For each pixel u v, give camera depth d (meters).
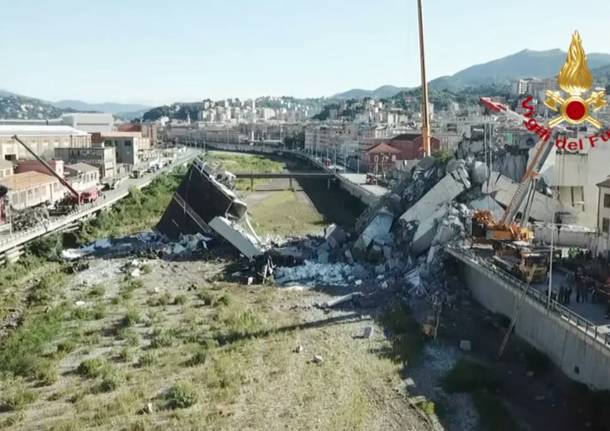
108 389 41.28
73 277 71.06
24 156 137.12
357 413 37.94
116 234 96.19
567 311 40.47
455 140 161.38
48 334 51.38
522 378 42.59
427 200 75.38
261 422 36.91
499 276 51.16
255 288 66.44
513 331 49.59
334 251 79.00
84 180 123.38
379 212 78.81
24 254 77.56
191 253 82.50
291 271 71.38
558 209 69.12
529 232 59.25
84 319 55.59
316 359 46.00
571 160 69.00
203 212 91.00
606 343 35.34
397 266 69.94
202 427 36.28
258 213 118.88
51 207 101.50
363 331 52.25
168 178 152.75
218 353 47.47
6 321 55.94
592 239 58.09
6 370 44.16
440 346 48.72
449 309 56.97
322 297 62.44
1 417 37.72
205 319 55.62
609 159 68.06
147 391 40.97
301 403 39.28
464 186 74.38
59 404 39.41
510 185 72.31
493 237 59.22
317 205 129.88
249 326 53.53
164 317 56.31
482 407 38.28
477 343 49.09
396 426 36.69
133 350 48.19
